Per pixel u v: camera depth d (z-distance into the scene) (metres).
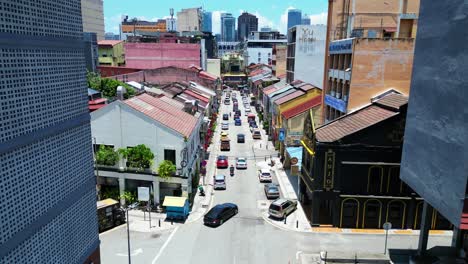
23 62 9.69
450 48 17.70
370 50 31.59
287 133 44.44
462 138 16.55
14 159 9.40
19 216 9.65
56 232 11.53
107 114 30.16
